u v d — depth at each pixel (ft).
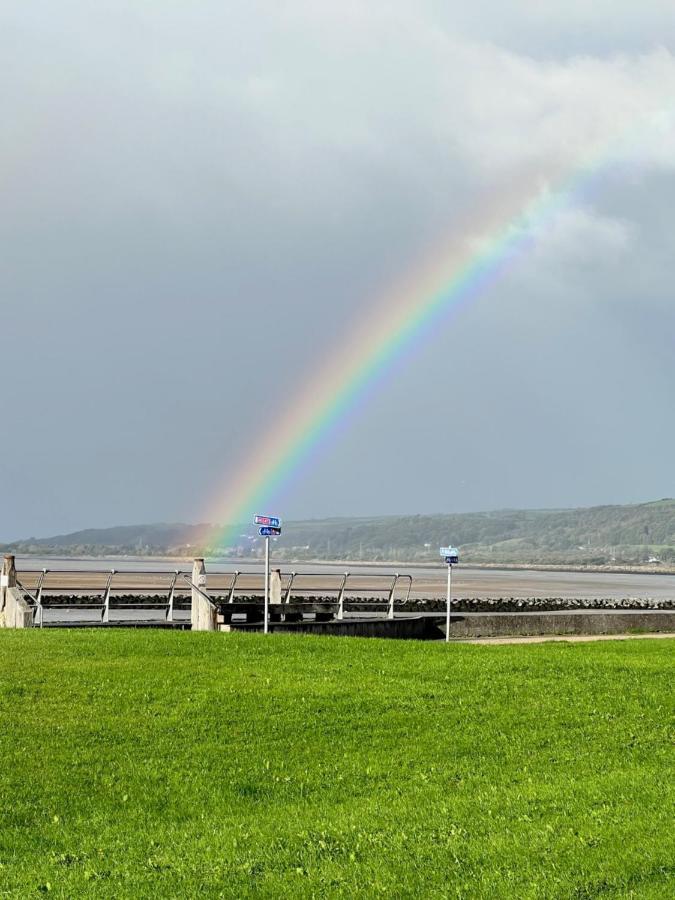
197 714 57.93
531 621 141.28
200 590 117.91
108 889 36.32
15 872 38.32
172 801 46.26
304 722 57.21
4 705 58.18
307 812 44.78
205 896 35.47
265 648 78.43
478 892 35.12
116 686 63.05
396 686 65.36
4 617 115.65
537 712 60.64
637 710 61.57
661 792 46.50
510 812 43.96
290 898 35.22
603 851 38.58
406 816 43.78
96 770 49.47
